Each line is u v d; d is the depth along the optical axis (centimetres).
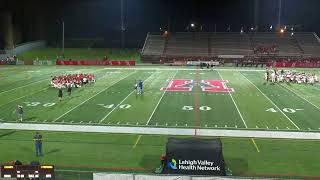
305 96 3141
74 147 1803
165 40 7250
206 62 6059
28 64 6172
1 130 2086
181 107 2677
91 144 1845
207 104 2789
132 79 4225
